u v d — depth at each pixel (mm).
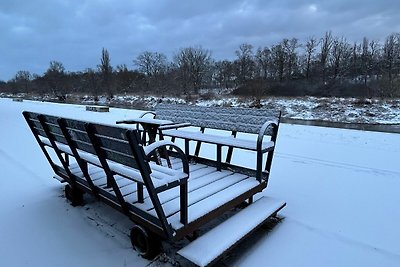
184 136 4105
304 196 3832
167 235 2178
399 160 5578
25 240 2807
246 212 2877
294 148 6672
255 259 2531
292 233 2939
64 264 2453
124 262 2471
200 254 2160
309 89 33812
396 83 24703
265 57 49844
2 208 3479
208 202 2682
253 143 3396
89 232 2949
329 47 47969
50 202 3660
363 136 8281
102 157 2479
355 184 4270
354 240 2809
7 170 4961
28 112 3453
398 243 2762
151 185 2008
